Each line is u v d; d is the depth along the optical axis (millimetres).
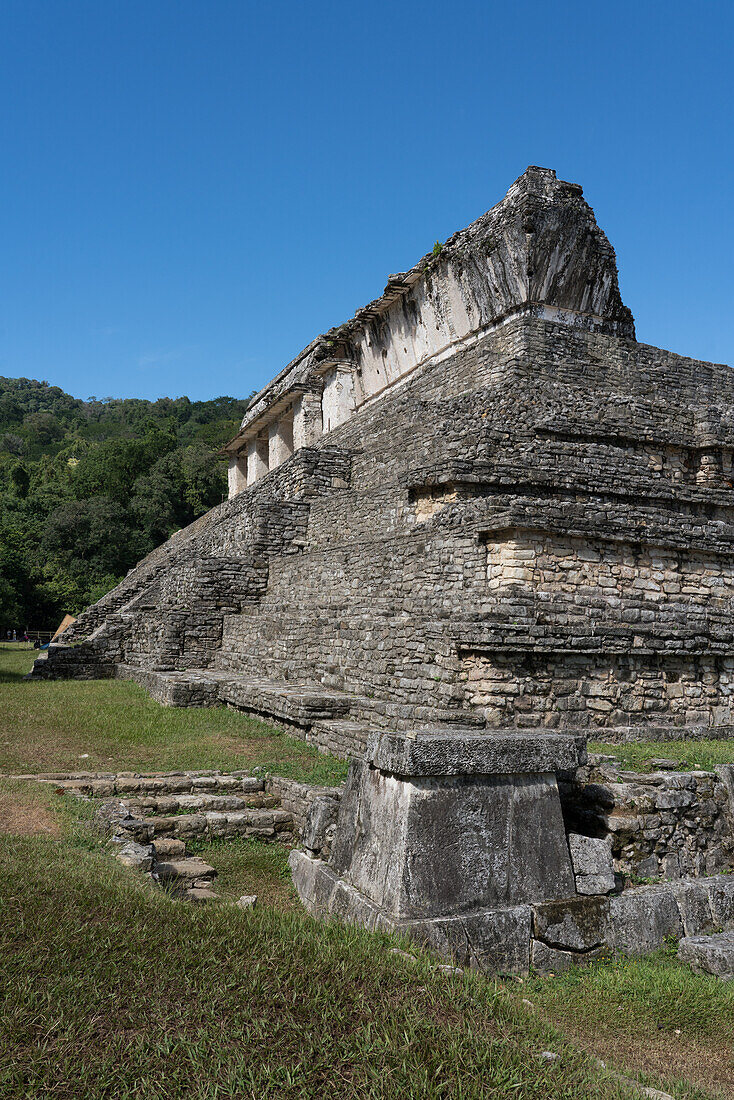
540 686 10461
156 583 27828
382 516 16734
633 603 11539
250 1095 3369
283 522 21094
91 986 4027
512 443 14852
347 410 27922
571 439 15562
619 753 9078
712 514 14148
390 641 12250
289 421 31812
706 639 11570
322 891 6488
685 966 6090
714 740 10820
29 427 128000
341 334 28266
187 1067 3520
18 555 57125
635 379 18625
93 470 72125
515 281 19219
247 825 8930
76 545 62469
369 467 20406
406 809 5766
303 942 4875
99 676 22203
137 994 4027
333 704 12281
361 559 14781
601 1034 4980
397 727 10758
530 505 11367
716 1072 4633
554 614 10672
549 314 19281
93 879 5598
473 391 17297
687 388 19250
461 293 21250
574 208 18875
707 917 6699
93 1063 3471
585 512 11555
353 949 4875
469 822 5906
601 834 7371
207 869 7672
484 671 10312
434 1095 3492
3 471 86875
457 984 4668
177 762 11031
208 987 4152
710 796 8000
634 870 7254
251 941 4793
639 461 15727
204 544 28891
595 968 5930
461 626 10539
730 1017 5242
